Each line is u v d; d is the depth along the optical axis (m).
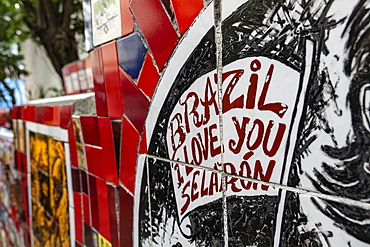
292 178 0.67
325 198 0.61
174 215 1.06
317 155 0.62
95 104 1.53
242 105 0.78
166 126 1.07
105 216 1.54
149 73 1.13
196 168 0.95
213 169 0.89
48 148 2.26
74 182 1.88
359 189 0.56
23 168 2.99
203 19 0.88
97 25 1.43
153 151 1.15
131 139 1.28
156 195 1.15
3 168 4.08
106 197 1.52
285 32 0.67
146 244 1.23
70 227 1.99
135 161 1.26
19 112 2.99
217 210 0.88
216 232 0.89
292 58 0.66
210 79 0.87
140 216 1.26
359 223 0.56
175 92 1.02
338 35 0.57
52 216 2.30
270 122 0.71
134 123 1.25
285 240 0.69
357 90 0.55
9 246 4.20
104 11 1.37
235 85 0.80
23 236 3.20
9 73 6.63
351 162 0.57
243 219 0.80
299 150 0.65
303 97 0.64
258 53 0.73
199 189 0.94
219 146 0.86
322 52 0.60
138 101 1.21
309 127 0.63
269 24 0.70
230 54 0.80
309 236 0.65
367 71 0.54
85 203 1.76
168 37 1.02
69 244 2.03
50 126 2.18
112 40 1.33
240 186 0.80
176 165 1.04
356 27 0.55
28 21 4.29
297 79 0.65
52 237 2.35
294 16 0.65
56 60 4.41
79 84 2.97
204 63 0.89
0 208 4.77
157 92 1.10
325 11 0.59
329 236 0.61
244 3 0.75
